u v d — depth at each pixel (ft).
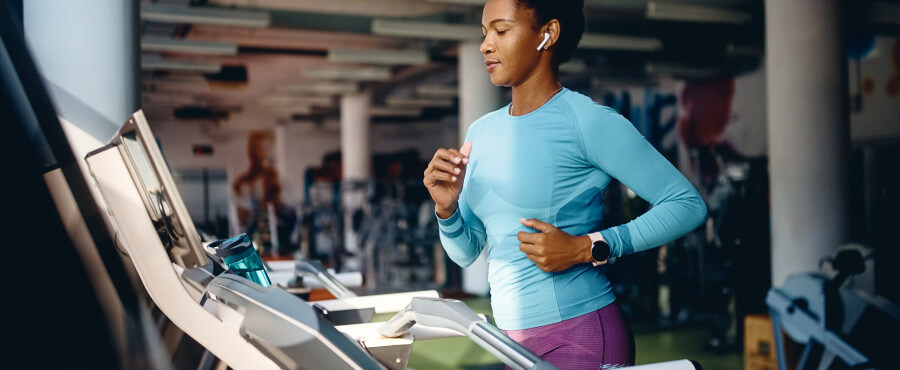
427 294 3.65
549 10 3.23
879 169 26.84
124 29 6.23
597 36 26.43
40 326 3.78
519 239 3.03
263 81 40.88
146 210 2.80
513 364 2.32
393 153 63.72
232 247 3.45
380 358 2.84
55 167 4.61
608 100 44.96
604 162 3.14
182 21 22.79
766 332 10.61
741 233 16.02
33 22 5.70
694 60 33.58
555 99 3.28
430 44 31.30
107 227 4.47
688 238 18.44
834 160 16.66
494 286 3.41
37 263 4.04
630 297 20.68
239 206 53.21
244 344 2.70
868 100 27.43
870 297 8.34
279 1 23.16
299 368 2.40
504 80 3.30
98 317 4.00
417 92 43.68
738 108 34.22
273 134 61.72
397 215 31.04
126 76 6.25
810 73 16.70
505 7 3.23
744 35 28.66
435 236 28.25
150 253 2.74
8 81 4.59
